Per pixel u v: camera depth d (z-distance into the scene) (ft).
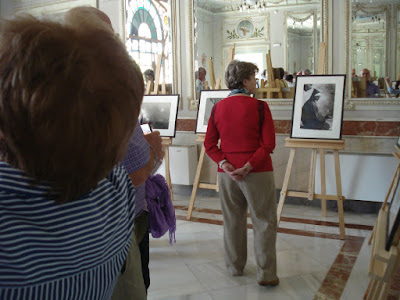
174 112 16.90
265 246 9.56
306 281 10.09
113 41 2.29
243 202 9.98
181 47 18.93
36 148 2.02
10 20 2.09
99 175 2.27
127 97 2.26
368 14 15.30
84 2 20.83
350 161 15.30
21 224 2.05
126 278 4.08
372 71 15.48
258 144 9.27
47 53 1.98
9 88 1.98
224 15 17.72
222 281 10.16
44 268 2.14
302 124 13.87
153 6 19.25
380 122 15.39
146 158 4.73
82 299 2.41
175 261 11.48
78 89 2.01
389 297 9.31
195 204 17.69
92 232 2.35
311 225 14.53
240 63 9.52
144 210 6.15
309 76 13.96
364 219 15.17
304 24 16.29
